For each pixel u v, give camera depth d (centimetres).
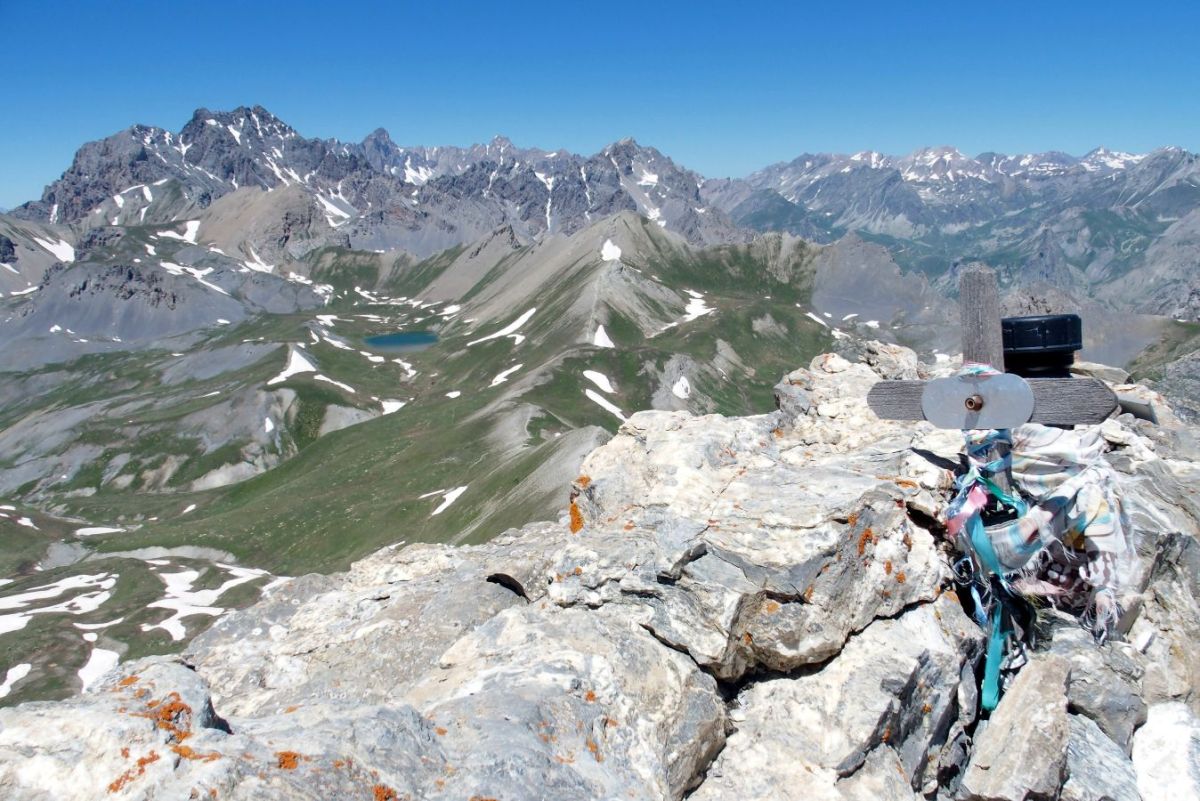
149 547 14675
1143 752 1020
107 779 573
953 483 1093
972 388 995
